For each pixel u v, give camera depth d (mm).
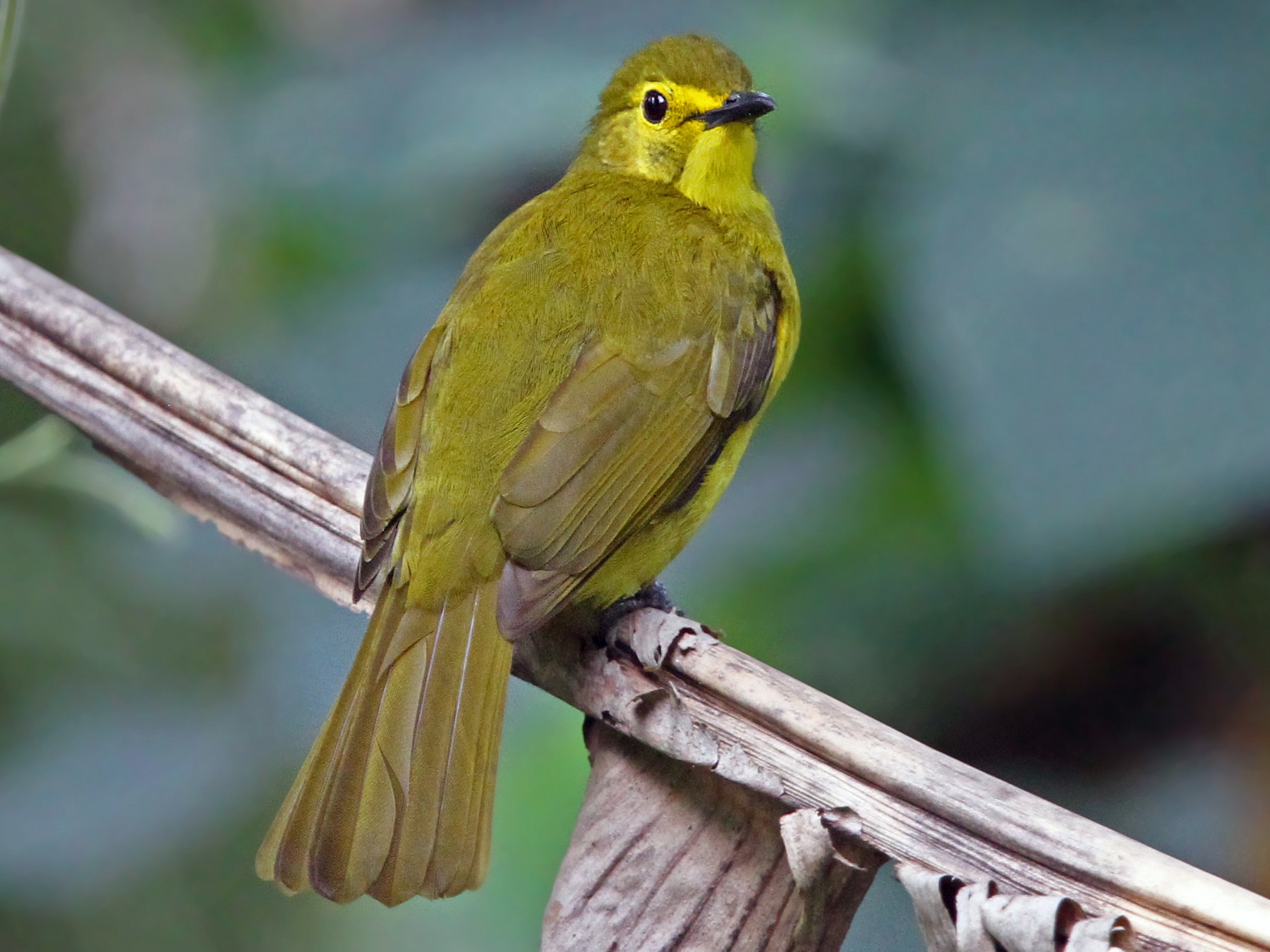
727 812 3479
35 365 3555
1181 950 3445
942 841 3463
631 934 3477
